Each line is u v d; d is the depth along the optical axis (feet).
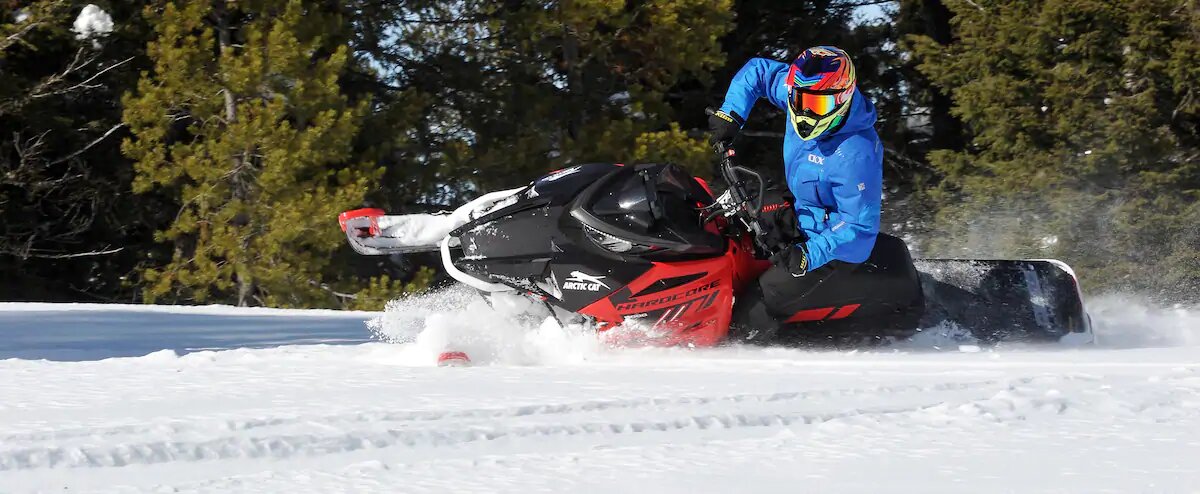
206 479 26.73
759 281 57.41
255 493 25.12
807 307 57.77
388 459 28.86
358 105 155.74
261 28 150.41
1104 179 164.14
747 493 25.39
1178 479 26.50
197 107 144.66
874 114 55.67
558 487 25.79
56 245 181.57
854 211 54.80
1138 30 162.30
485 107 176.04
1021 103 173.88
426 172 162.71
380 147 160.56
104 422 32.94
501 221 55.16
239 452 29.17
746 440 31.32
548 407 35.76
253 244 143.74
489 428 32.37
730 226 57.11
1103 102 169.17
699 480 26.50
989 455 29.30
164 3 154.71
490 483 26.05
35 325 66.28
